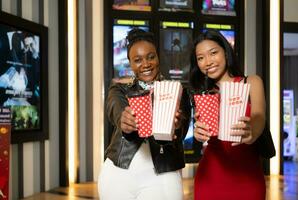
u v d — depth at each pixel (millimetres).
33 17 4293
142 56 1617
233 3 5328
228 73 1706
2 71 3672
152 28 5062
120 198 1624
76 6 4867
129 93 1603
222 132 1361
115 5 4984
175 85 1336
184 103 1603
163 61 5055
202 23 5191
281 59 5387
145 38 1651
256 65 5410
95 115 4961
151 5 5066
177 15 5117
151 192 1603
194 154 5133
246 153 1678
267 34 5293
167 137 1353
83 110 4930
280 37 5375
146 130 1377
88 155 4953
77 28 4879
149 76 1631
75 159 4852
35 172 4297
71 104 4836
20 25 3936
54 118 4637
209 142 1750
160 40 5066
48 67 4492
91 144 4953
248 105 1530
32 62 4172
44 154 4453
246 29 5375
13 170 3936
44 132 4371
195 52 1751
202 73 1767
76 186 4691
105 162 1718
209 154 1749
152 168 1608
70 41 4824
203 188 1747
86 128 4945
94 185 4738
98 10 4965
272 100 5383
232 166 1684
